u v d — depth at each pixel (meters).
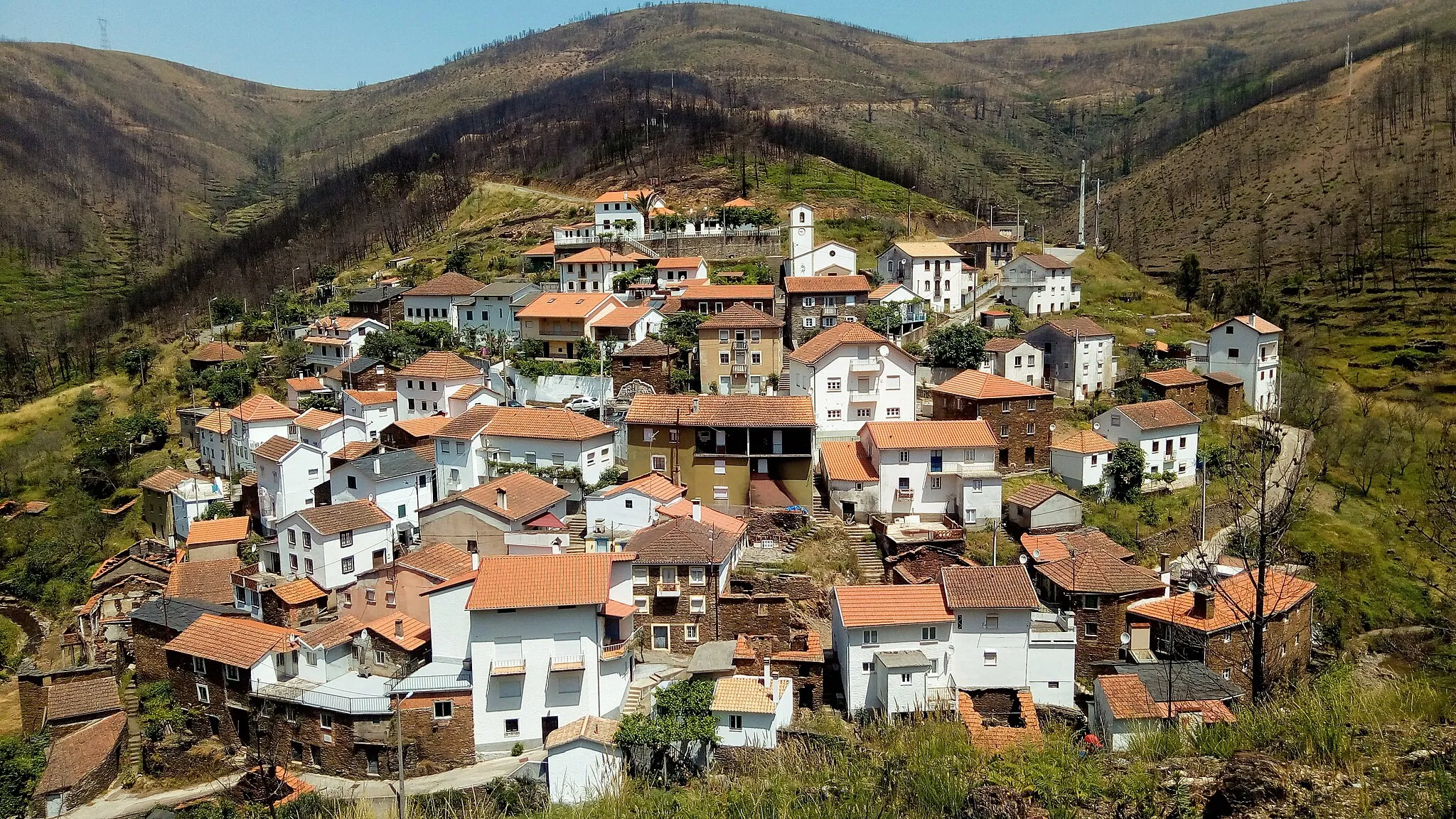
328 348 114.12
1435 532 35.12
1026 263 121.00
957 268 121.50
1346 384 117.06
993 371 92.81
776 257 137.75
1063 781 16.55
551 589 50.78
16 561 93.75
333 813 40.91
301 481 77.50
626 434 73.69
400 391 93.31
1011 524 69.62
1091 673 56.53
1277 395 98.81
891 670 48.78
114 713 57.72
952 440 69.06
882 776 18.88
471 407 85.12
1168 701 43.41
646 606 56.62
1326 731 15.97
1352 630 67.44
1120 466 75.81
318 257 188.75
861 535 66.81
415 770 49.41
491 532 65.12
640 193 154.62
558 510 69.75
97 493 102.12
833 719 49.72
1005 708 51.62
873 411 80.81
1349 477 86.12
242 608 64.44
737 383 90.19
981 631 52.00
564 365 93.00
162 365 132.50
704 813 21.14
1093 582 56.94
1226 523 74.69
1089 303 128.75
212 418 99.62
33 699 60.69
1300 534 75.38
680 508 63.12
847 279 105.25
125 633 69.12
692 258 127.75
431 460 76.38
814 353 82.44
